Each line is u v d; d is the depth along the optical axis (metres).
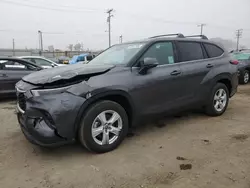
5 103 6.83
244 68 10.70
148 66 3.58
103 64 3.79
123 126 3.51
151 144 3.66
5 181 2.71
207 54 4.82
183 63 4.29
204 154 3.31
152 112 3.83
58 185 2.62
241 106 6.15
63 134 2.97
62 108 2.92
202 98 4.63
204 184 2.59
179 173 2.82
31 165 3.06
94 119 3.19
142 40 4.21
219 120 4.86
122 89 3.38
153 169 2.92
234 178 2.70
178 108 4.22
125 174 2.82
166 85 3.94
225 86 5.12
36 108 2.95
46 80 3.00
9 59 6.98
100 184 2.63
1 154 3.37
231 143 3.69
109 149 3.39
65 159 3.21
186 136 3.99
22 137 4.01
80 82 3.09
